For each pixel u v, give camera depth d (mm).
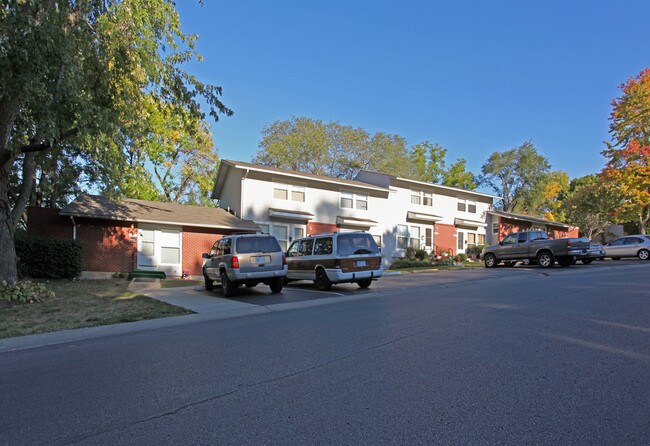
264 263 12117
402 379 4441
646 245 23719
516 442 3064
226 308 9852
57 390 4488
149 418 3688
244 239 12125
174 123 20266
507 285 12516
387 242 27938
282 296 11875
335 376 4629
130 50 10742
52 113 9609
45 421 3686
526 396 3885
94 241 18281
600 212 35375
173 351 5984
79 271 16438
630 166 29250
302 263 14008
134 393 4320
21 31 8273
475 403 3764
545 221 36969
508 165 47500
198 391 4324
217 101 12820
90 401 4133
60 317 8750
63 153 19234
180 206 22109
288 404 3896
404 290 12688
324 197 25422
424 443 3084
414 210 29719
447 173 49938
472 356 5148
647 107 28859
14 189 20766
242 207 22438
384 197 28141
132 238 19047
